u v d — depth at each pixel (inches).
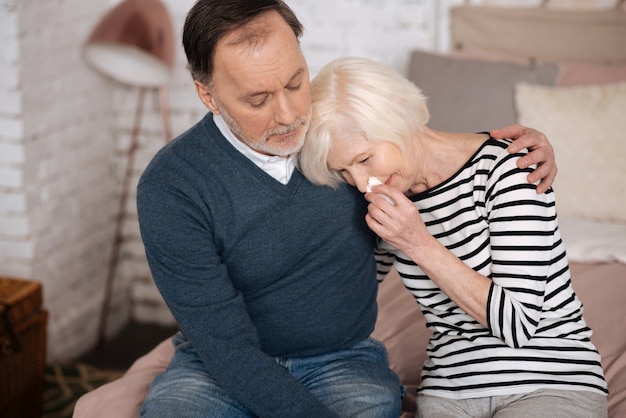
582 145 95.0
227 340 57.7
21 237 112.2
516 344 56.0
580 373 57.3
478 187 58.0
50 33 113.3
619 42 106.7
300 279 62.6
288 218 60.7
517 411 55.5
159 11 113.7
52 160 116.6
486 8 113.3
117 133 133.1
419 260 56.4
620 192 93.7
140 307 139.6
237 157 59.6
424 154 59.7
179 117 130.3
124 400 65.5
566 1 110.0
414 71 110.3
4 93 108.0
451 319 61.5
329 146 57.1
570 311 58.9
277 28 53.5
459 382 59.3
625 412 59.9
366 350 65.8
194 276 58.3
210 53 54.1
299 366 63.6
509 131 59.7
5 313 92.7
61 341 121.0
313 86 58.2
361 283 65.0
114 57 119.0
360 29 120.0
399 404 61.5
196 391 59.8
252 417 59.6
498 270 56.3
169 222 58.2
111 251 134.4
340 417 56.9
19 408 98.2
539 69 103.5
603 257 84.1
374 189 56.4
